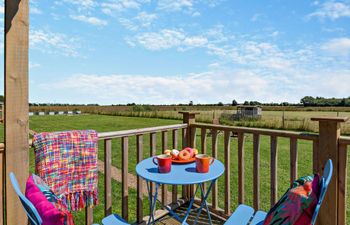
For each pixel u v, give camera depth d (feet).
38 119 90.58
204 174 5.73
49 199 3.12
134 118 93.30
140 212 8.38
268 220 3.79
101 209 11.13
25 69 5.72
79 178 6.12
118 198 12.48
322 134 6.22
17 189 3.06
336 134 6.01
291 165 6.91
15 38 5.57
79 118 97.14
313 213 2.95
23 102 5.69
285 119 59.93
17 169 5.60
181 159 6.68
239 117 70.95
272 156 7.37
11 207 5.56
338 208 6.10
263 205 11.55
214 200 9.02
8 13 5.48
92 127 55.93
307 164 19.75
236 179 15.51
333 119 5.99
